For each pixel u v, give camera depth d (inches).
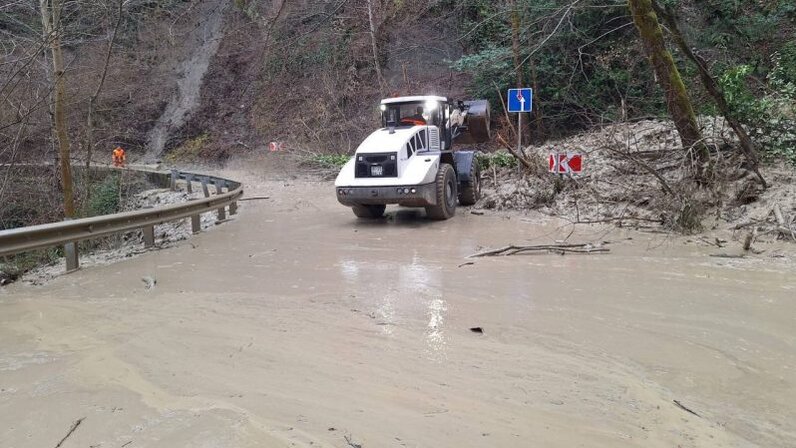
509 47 754.2
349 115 1065.5
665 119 501.0
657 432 125.7
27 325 215.9
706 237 331.0
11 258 394.0
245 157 1123.3
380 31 1082.1
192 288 268.8
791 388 147.4
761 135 396.2
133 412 138.1
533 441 121.6
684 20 602.2
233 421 131.4
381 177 425.4
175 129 1256.2
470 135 568.4
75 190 698.8
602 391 146.3
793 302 215.2
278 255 343.0
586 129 743.1
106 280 296.7
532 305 221.6
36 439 126.6
